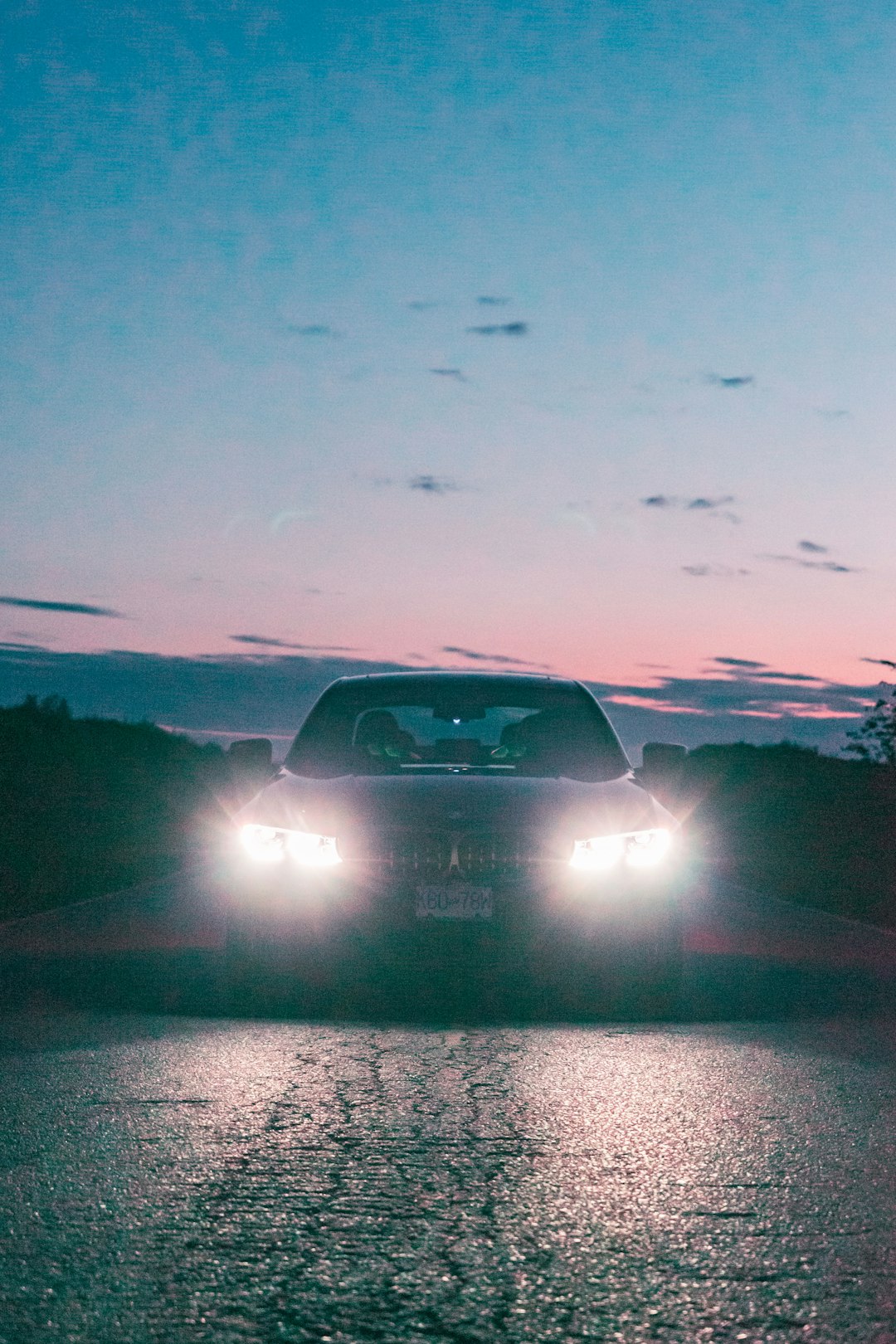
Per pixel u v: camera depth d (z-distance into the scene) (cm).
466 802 932
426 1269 447
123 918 1458
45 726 4134
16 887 1756
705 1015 916
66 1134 600
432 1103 657
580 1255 461
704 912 1628
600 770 1034
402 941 904
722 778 4725
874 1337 400
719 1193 527
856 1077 725
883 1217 502
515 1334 400
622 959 916
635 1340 397
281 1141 591
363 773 1005
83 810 2997
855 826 2942
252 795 1020
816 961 1192
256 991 934
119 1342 393
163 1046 784
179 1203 509
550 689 1124
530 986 1012
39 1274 441
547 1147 587
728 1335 400
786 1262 457
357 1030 838
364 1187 529
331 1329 402
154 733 4912
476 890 903
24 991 977
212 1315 411
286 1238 474
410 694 1108
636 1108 654
